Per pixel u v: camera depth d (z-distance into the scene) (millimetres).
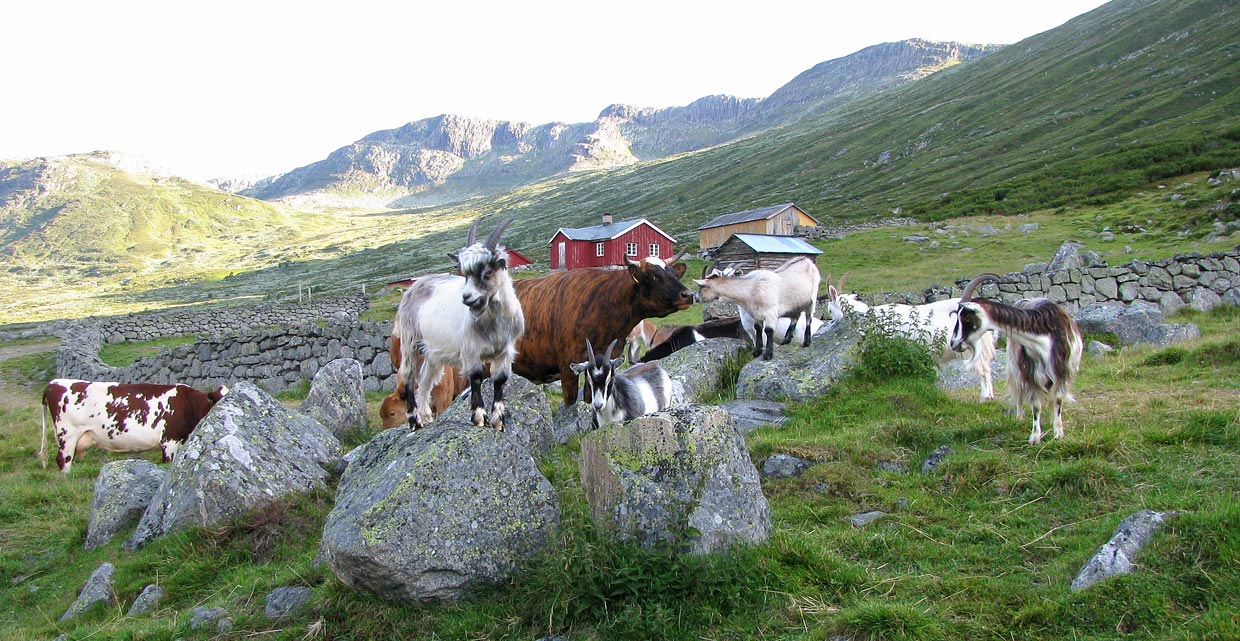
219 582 7516
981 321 8094
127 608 7477
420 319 7477
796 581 5832
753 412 10477
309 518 8391
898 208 72250
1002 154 88062
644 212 129375
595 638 5504
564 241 63906
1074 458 7531
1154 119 78000
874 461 8156
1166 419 8172
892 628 5105
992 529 6488
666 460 6270
